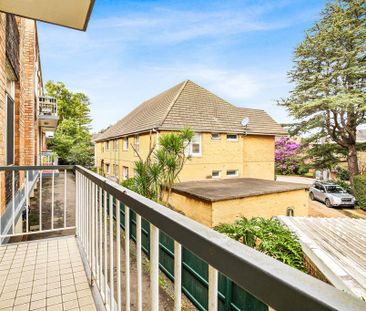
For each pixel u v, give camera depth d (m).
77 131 22.64
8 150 4.46
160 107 13.50
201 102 13.53
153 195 5.72
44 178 13.10
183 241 0.66
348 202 12.42
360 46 12.80
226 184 10.23
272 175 14.89
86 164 22.89
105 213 1.57
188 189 8.73
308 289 0.36
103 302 1.64
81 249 2.53
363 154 18.00
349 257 3.49
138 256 1.00
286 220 5.43
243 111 15.00
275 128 15.08
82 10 2.41
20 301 1.77
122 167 16.33
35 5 2.34
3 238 2.94
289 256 3.85
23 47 6.74
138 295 1.02
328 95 13.95
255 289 0.44
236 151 13.34
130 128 14.96
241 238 4.24
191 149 11.88
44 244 2.77
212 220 7.10
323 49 14.05
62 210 6.81
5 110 3.74
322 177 22.95
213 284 0.58
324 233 4.68
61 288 1.94
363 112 13.66
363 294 2.57
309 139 16.19
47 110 13.16
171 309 3.37
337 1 13.68
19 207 4.22
